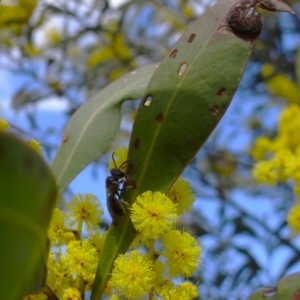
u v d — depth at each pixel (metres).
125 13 0.59
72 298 0.17
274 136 0.59
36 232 0.09
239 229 0.46
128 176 0.18
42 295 0.16
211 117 0.17
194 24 0.18
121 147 0.19
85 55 0.66
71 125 0.21
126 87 0.21
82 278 0.17
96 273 0.17
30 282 0.11
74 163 0.20
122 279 0.16
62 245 0.18
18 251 0.09
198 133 0.17
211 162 0.59
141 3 0.59
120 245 0.17
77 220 0.18
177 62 0.18
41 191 0.09
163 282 0.17
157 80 0.18
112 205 0.17
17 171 0.09
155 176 0.18
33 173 0.09
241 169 0.59
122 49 0.65
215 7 0.18
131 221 0.17
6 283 0.09
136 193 0.17
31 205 0.09
